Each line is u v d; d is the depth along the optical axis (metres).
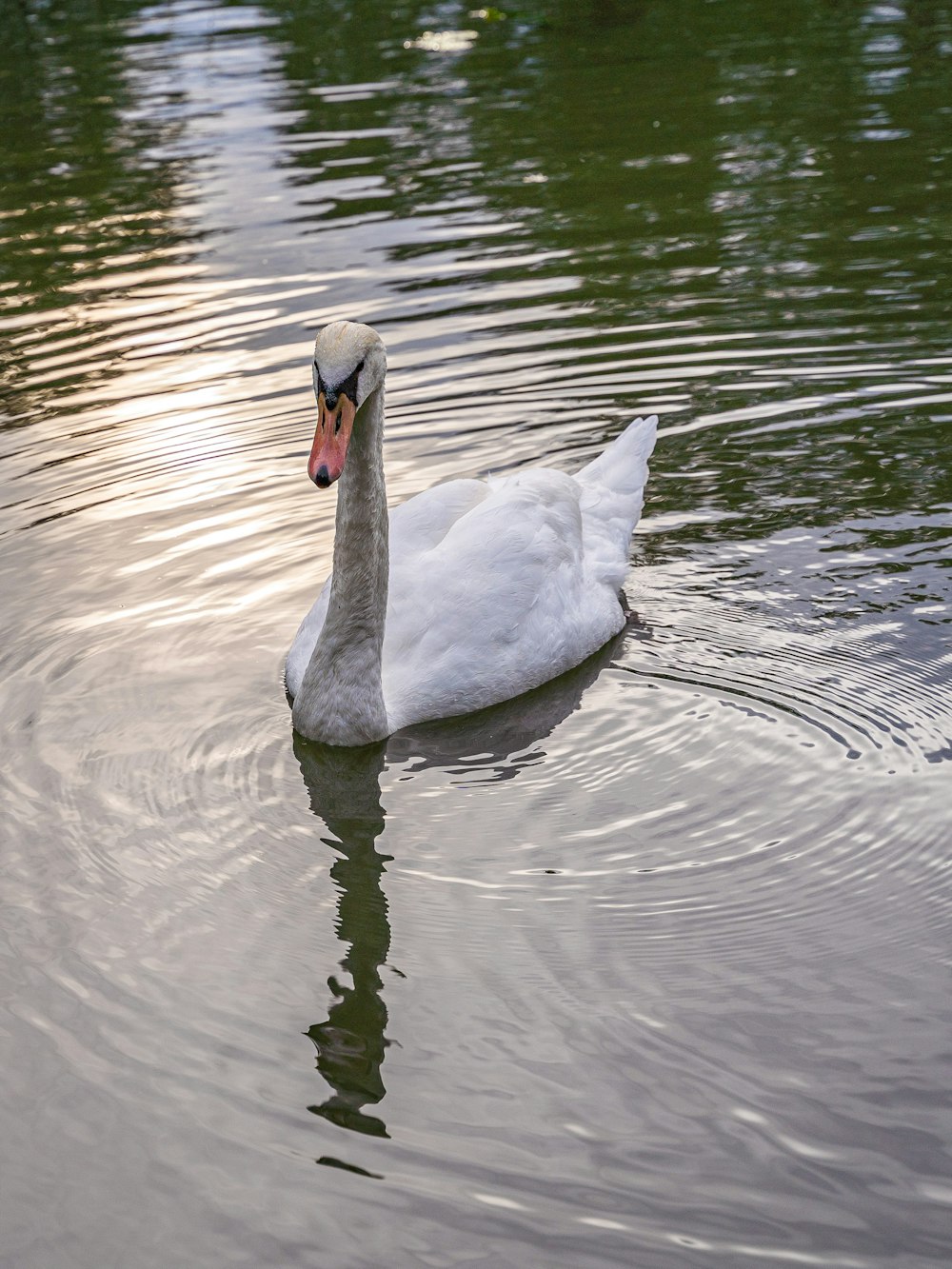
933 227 14.27
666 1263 4.59
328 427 6.95
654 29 22.44
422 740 8.02
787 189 15.48
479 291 13.48
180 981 5.95
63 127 18.77
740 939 6.14
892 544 9.46
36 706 8.02
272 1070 5.45
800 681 8.11
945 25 21.47
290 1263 4.64
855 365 11.85
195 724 7.93
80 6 25.47
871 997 5.74
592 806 7.19
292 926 6.31
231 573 9.45
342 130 18.12
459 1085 5.37
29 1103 5.29
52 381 12.09
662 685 8.26
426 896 6.52
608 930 6.23
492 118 18.31
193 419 11.45
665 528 9.92
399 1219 4.79
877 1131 5.08
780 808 7.01
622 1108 5.23
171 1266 4.66
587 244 14.41
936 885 6.39
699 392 11.64
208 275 13.99
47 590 9.19
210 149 17.58
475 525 8.84
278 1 25.48
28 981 5.93
